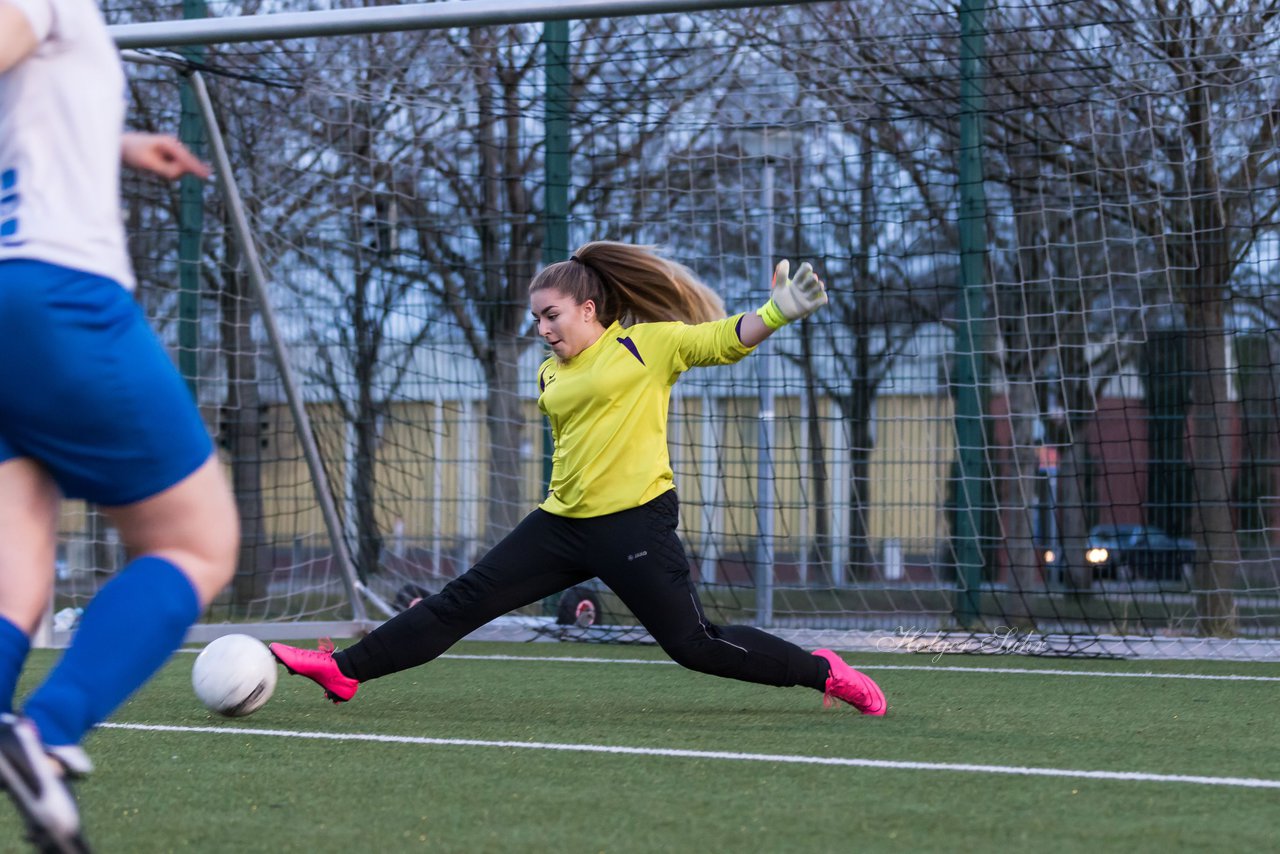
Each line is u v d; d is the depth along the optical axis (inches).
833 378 887.7
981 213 826.2
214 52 860.6
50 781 178.1
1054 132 910.4
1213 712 454.0
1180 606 821.2
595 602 791.1
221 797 294.2
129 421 198.8
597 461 408.8
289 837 254.4
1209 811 282.0
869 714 438.3
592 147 967.6
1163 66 843.4
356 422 879.7
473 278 937.5
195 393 868.0
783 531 879.1
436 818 271.9
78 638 203.3
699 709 458.3
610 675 577.3
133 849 244.7
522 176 938.1
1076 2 829.8
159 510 208.2
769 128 891.4
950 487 859.4
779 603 870.4
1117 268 935.0
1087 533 896.9
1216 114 845.8
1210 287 863.7
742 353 396.8
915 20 902.4
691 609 411.8
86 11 204.5
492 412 900.6
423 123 960.9
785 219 949.2
